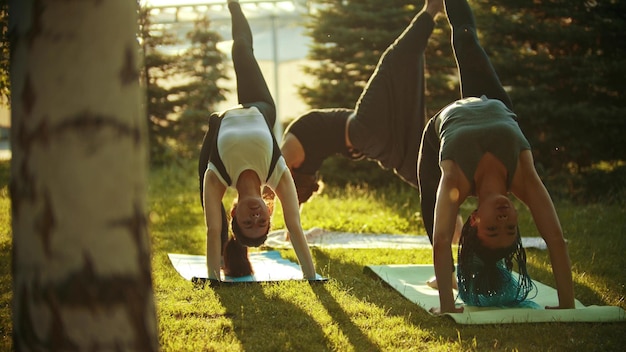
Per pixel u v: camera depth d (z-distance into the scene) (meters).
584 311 4.51
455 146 4.62
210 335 4.12
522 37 11.20
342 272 6.05
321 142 7.27
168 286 5.36
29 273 2.14
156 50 14.64
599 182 10.68
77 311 2.11
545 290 5.45
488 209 4.52
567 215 9.13
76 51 2.10
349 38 12.24
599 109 10.59
